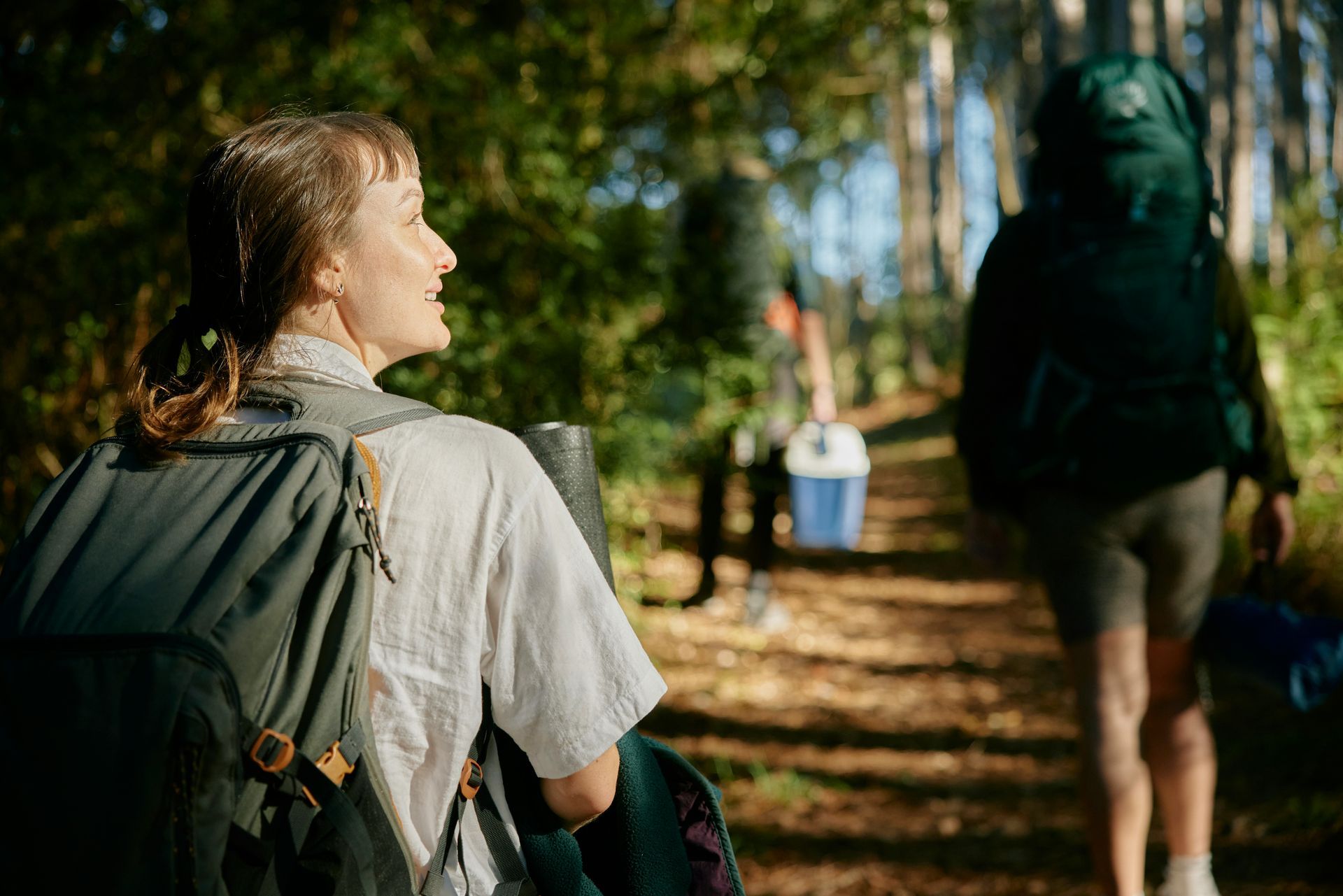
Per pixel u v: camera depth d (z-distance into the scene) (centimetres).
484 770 133
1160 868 330
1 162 297
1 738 104
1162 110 262
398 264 132
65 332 324
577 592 125
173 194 312
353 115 136
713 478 637
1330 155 1570
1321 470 554
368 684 120
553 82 403
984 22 1221
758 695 509
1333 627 261
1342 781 362
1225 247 271
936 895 321
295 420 121
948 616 673
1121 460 252
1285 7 1933
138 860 100
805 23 450
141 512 115
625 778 144
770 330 574
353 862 109
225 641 103
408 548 121
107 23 330
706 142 480
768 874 338
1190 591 264
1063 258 260
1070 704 500
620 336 426
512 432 147
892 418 2366
